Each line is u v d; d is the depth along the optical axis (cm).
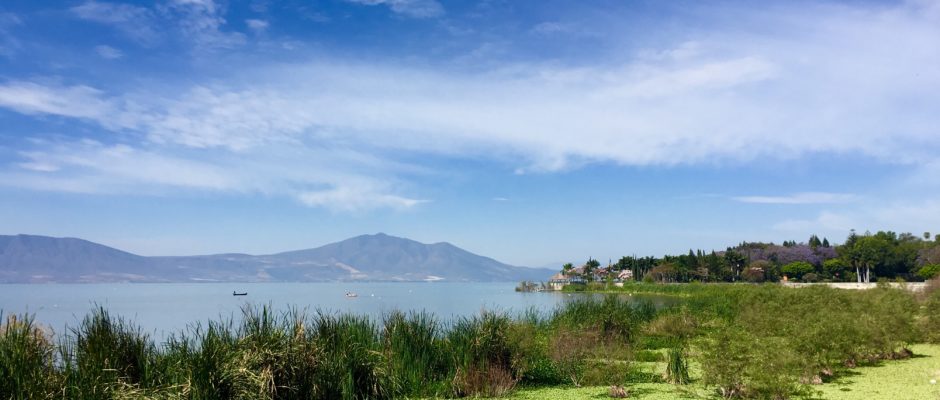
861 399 1088
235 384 905
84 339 898
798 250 11275
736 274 10331
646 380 1358
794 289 2856
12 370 749
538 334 1664
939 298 2078
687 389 1239
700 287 7206
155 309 5031
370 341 1282
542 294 8956
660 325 2192
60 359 849
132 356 925
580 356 1373
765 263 10562
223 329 1030
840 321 1446
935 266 7669
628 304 2441
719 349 1122
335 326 1195
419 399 1182
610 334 1838
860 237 10556
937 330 1953
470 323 1463
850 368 1438
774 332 1568
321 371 1029
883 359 1578
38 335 872
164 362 949
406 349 1312
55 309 4844
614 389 1198
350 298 8019
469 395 1212
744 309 2319
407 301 6738
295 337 1038
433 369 1322
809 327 1402
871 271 9481
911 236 10219
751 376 1073
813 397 1109
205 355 906
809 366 1199
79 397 768
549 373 1415
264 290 14900
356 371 1106
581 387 1294
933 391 1148
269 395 938
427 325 1452
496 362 1322
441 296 8812
